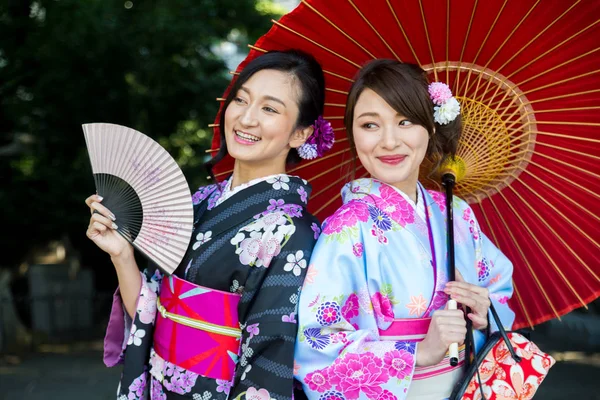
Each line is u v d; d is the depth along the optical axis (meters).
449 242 2.74
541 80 2.78
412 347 2.53
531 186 2.95
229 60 16.25
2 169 12.89
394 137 2.64
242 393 2.54
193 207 2.91
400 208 2.75
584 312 14.73
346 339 2.56
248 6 13.02
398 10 2.77
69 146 12.72
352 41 2.89
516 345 2.74
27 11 10.80
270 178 2.78
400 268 2.68
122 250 2.73
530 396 2.71
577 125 2.79
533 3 2.62
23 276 15.52
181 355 2.63
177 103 12.94
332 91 3.05
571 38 2.65
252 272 2.63
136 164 2.67
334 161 3.12
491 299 2.88
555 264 3.00
